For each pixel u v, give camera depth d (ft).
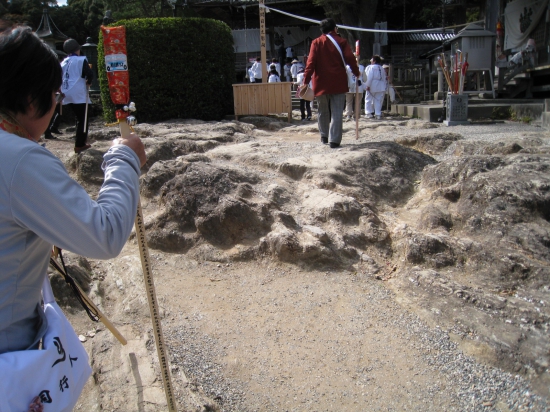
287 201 16.88
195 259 14.79
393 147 20.77
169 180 17.13
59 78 5.10
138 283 13.23
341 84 22.66
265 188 17.29
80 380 5.38
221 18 90.53
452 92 31.32
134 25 35.83
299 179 18.74
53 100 5.15
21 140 4.56
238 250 14.76
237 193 16.20
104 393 8.98
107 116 36.24
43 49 4.89
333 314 12.17
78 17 113.91
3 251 4.52
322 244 14.49
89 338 10.91
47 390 4.70
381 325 11.77
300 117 43.55
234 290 13.25
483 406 9.50
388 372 10.36
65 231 4.50
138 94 36.60
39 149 4.59
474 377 10.14
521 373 10.05
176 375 9.64
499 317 11.35
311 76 23.66
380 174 18.85
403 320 11.90
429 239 14.02
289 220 15.53
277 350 10.97
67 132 34.55
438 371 10.36
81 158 21.61
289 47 86.38
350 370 10.41
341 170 18.61
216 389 9.81
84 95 23.94
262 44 38.93
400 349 10.99
